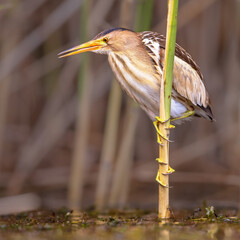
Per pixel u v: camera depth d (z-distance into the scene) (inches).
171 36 219.8
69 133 511.2
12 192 458.9
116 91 385.7
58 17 425.7
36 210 319.0
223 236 216.7
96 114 493.7
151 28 435.2
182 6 435.8
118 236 219.1
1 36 432.5
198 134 483.2
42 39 432.8
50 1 453.7
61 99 461.4
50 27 427.5
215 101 468.4
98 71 462.6
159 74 269.7
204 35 448.5
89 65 411.8
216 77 464.8
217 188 469.7
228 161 476.1
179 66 280.8
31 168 470.3
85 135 402.3
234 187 467.5
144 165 479.2
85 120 398.9
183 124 490.3
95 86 460.1
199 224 241.0
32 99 496.1
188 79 283.7
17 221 265.4
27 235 224.7
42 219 270.4
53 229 237.5
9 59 430.6
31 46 432.5
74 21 454.3
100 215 294.4
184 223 244.1
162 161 238.1
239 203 393.7
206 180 459.8
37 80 496.4
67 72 452.8
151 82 270.5
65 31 472.1
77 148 406.6
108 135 395.9
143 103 281.7
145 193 458.3
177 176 472.1
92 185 478.6
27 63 479.2
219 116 472.1
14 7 412.8
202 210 296.0
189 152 476.1
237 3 427.2
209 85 458.6
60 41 472.7
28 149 477.1
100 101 495.2
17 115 493.0
